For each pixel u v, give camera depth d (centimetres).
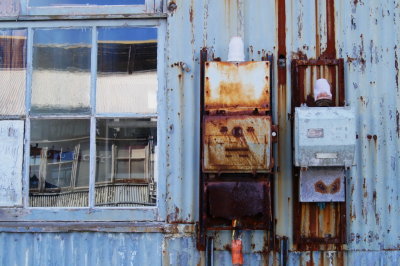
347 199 309
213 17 317
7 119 322
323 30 315
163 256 308
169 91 315
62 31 326
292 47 315
